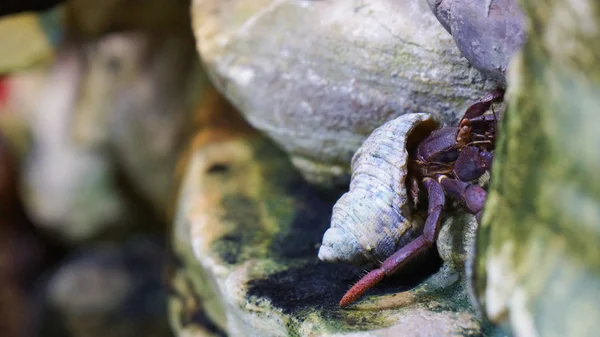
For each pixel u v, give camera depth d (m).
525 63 0.24
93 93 0.54
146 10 0.46
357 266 0.29
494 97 0.28
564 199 0.23
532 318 0.23
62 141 0.57
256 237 0.33
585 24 0.22
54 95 0.57
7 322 0.60
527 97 0.24
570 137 0.23
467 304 0.27
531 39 0.23
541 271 0.23
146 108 0.52
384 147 0.29
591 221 0.22
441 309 0.27
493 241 0.24
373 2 0.30
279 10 0.32
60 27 0.47
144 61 0.52
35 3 0.35
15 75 0.58
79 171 0.57
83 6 0.45
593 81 0.22
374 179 0.28
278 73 0.32
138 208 0.59
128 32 0.49
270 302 0.29
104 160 0.56
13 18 0.42
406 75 0.30
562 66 0.23
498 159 0.25
